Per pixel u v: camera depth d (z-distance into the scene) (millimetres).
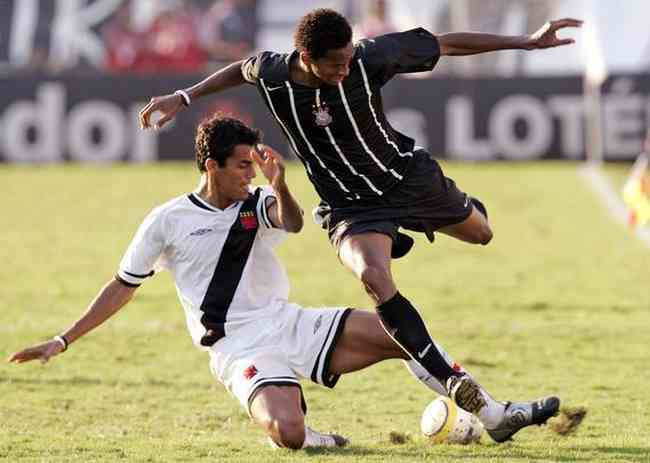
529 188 66500
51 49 80250
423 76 74250
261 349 22234
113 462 20750
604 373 29953
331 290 42656
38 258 49938
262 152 21109
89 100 75438
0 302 40969
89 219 59312
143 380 29734
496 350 32969
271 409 21344
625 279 44406
